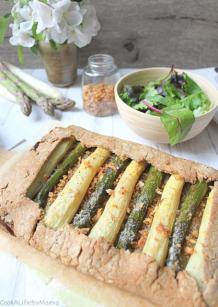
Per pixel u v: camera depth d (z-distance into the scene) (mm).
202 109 435
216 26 581
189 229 313
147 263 282
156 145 455
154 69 493
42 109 519
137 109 438
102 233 305
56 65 549
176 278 277
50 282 303
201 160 429
